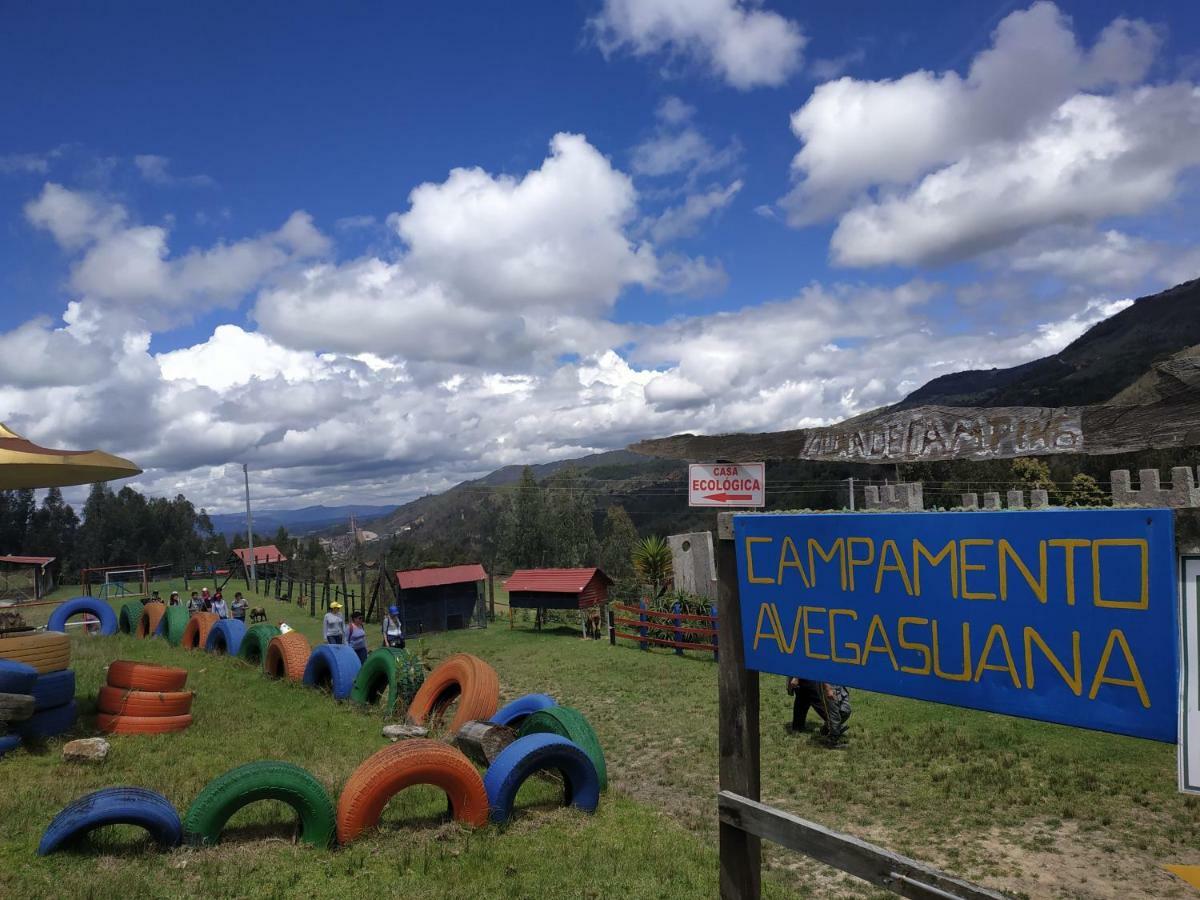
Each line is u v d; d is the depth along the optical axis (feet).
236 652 55.52
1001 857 20.49
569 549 178.70
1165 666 8.38
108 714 32.76
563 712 27.40
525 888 18.16
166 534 296.30
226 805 19.99
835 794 25.99
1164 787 24.50
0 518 263.70
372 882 18.25
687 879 18.80
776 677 46.73
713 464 13.28
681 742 34.27
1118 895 18.17
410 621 88.58
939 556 10.31
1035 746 29.32
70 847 18.92
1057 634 9.23
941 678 10.28
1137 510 8.63
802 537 11.87
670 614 62.03
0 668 28.12
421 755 21.68
